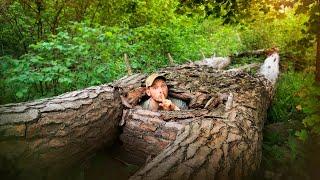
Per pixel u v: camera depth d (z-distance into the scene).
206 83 4.71
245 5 4.58
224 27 11.39
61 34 5.17
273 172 3.43
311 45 4.12
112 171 3.57
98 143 3.37
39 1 7.21
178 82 4.59
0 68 4.47
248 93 4.41
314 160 3.46
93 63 5.26
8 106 2.89
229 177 2.51
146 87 3.97
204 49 8.92
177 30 8.71
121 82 4.49
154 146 3.27
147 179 2.23
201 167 2.43
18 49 6.80
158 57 7.26
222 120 3.19
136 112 3.56
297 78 6.57
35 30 7.28
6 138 2.58
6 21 6.58
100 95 3.54
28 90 4.62
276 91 5.98
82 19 8.25
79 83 5.01
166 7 9.32
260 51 8.84
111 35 5.53
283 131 4.25
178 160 2.44
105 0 8.38
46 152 2.79
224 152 2.68
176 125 3.22
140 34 7.24
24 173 2.66
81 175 3.31
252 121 3.50
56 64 4.61
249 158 2.85
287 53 8.13
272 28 9.93
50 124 2.89
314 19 3.74
